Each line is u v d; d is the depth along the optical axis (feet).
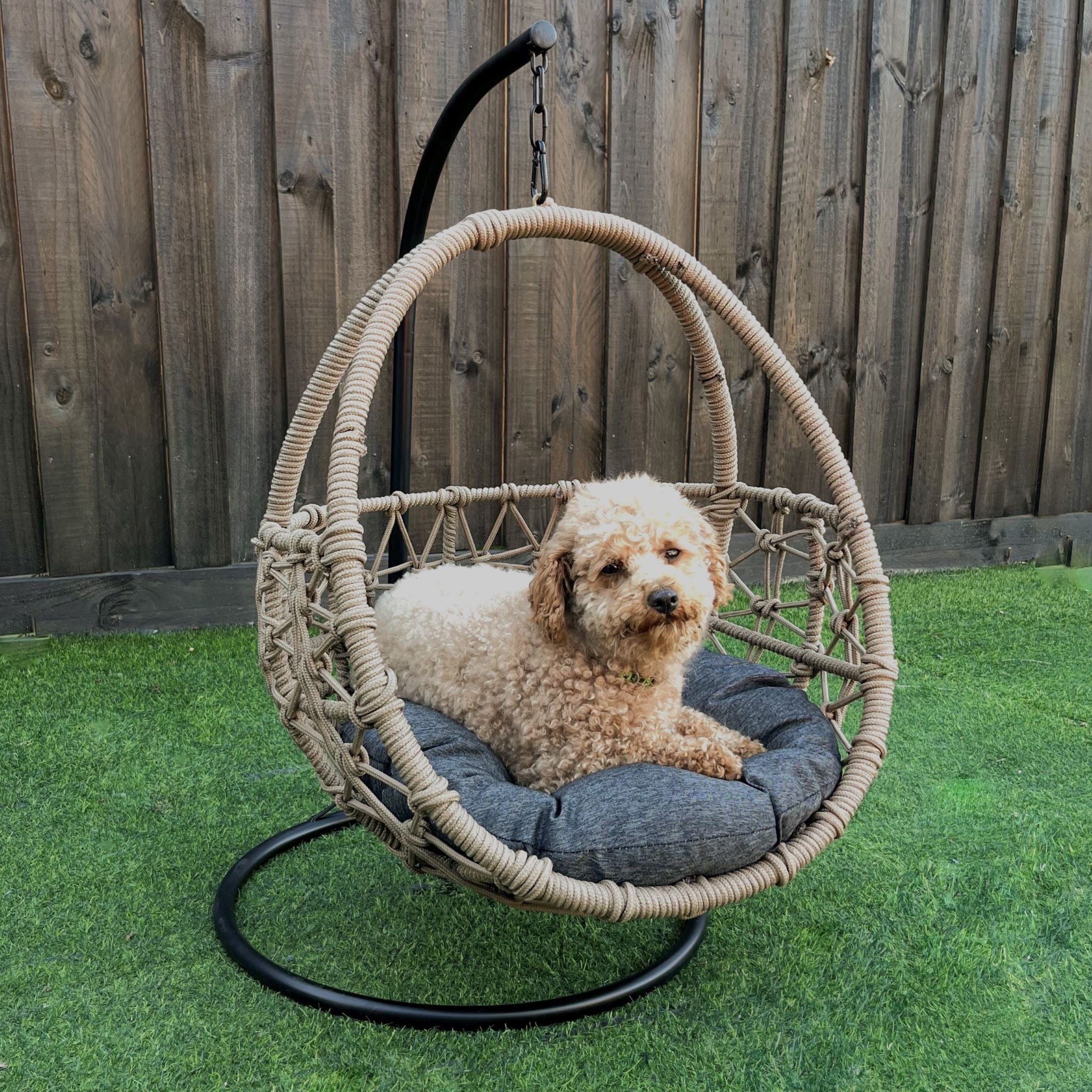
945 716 9.71
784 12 13.05
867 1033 5.32
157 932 6.13
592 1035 5.30
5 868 6.76
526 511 13.16
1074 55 15.06
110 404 11.22
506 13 11.76
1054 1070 5.04
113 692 9.82
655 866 5.04
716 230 13.33
